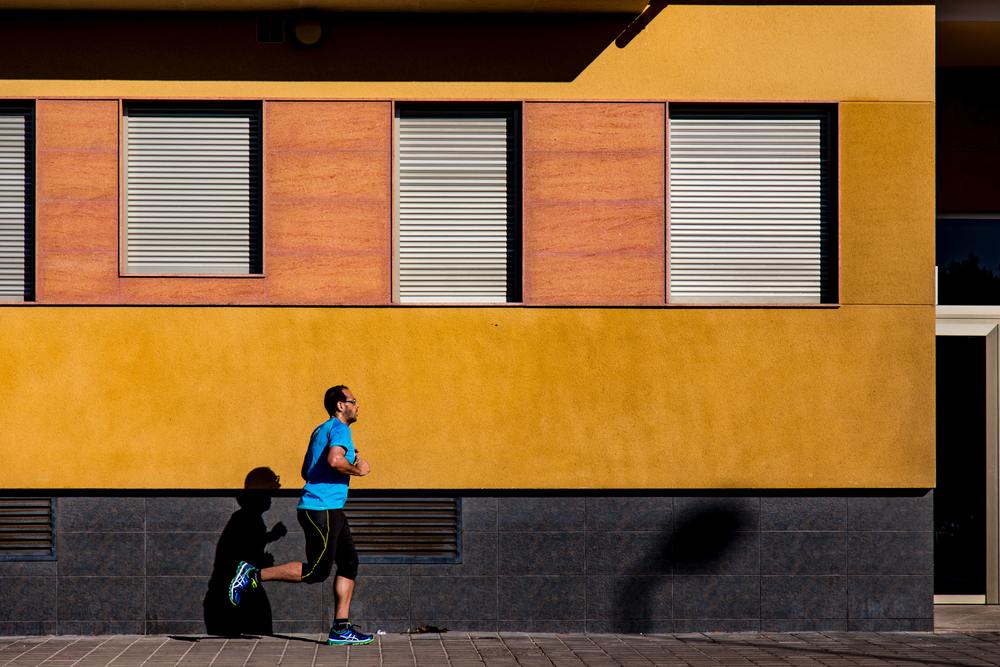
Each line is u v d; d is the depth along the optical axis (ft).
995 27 31.76
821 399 30.22
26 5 29.35
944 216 36.14
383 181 30.17
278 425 29.73
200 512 29.71
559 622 29.94
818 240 30.81
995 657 26.91
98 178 29.84
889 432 30.19
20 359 29.55
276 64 30.14
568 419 30.01
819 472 30.14
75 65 29.89
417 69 30.30
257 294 29.89
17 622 29.40
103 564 29.55
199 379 29.71
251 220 30.40
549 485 29.96
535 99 30.32
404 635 29.50
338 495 27.99
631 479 30.01
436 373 29.91
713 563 30.14
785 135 30.89
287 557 29.66
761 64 30.55
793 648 27.96
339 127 30.17
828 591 30.19
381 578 29.89
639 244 30.27
